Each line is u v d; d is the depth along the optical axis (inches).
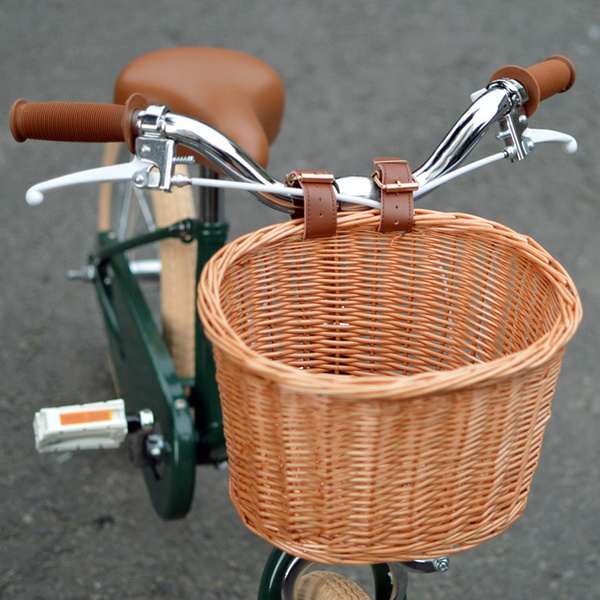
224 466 64.1
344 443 32.4
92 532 74.1
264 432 33.9
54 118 40.3
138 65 60.4
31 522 74.7
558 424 87.3
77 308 102.6
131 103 40.1
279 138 131.1
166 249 68.3
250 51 150.3
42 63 144.8
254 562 71.9
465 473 34.0
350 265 46.8
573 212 119.1
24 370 92.0
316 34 156.9
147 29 155.4
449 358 47.9
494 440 33.9
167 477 59.9
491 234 43.8
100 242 77.1
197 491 79.8
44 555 71.6
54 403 87.4
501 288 44.6
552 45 153.4
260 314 45.5
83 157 128.3
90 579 69.5
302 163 125.3
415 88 143.2
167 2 165.2
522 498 37.7
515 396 33.2
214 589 69.1
